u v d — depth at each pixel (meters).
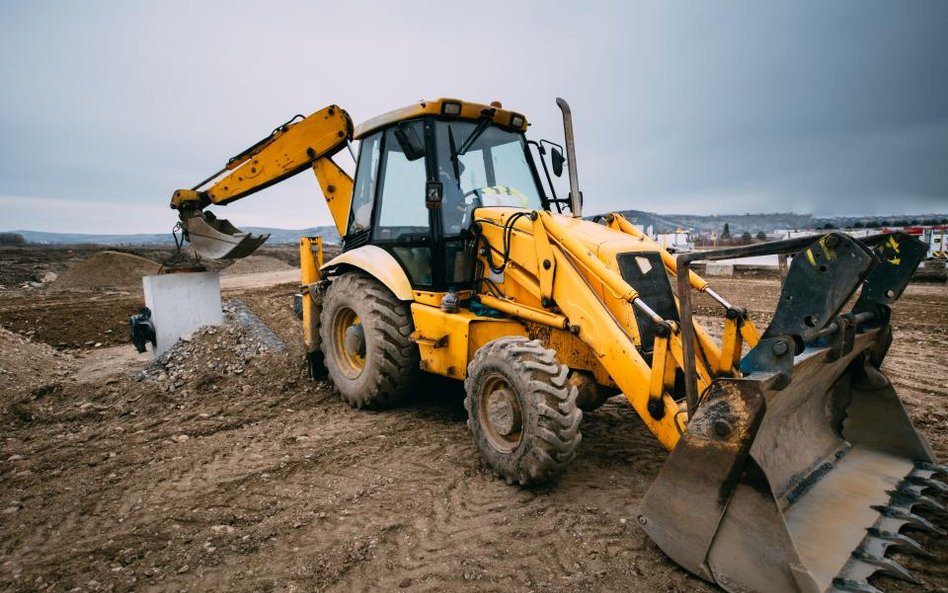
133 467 3.69
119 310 10.80
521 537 2.72
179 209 6.96
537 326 3.74
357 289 4.72
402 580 2.42
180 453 3.91
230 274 27.19
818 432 3.21
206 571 2.52
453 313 4.01
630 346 3.01
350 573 2.48
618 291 3.13
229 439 4.18
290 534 2.81
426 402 4.95
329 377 5.64
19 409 4.75
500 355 3.18
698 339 3.24
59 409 4.86
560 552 2.58
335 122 5.87
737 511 2.23
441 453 3.79
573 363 3.55
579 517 2.88
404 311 4.57
